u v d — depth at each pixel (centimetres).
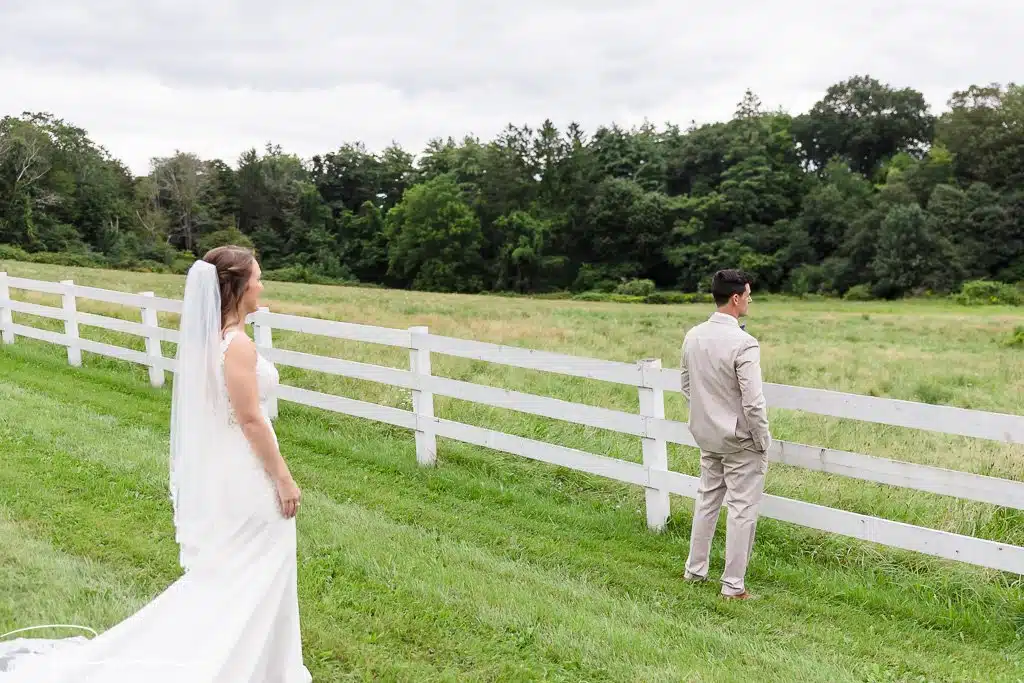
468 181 10969
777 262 8812
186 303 306
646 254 9294
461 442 763
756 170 9581
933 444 770
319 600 432
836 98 11419
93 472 632
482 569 485
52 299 1800
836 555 525
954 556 440
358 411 750
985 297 7012
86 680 286
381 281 10400
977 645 410
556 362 604
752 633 418
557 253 9569
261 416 307
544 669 371
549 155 9681
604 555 523
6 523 523
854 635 418
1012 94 9044
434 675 365
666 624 421
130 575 453
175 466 318
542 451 616
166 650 300
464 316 2836
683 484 546
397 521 571
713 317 458
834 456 484
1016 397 1140
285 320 812
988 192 8206
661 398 562
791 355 1708
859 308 6384
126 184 10575
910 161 10244
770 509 504
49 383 964
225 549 307
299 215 10844
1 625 385
